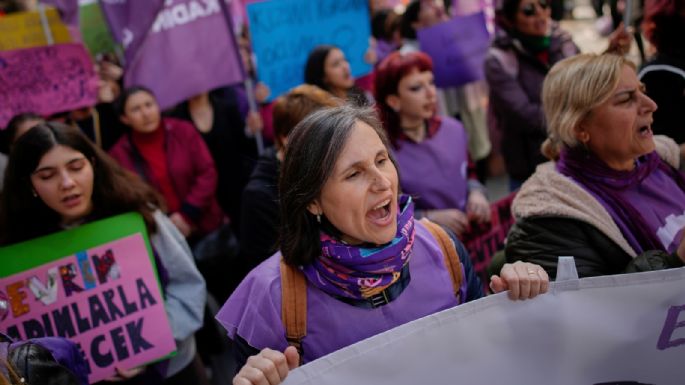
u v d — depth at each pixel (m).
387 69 2.59
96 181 1.95
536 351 1.21
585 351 1.23
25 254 1.86
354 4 3.69
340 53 3.25
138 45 3.12
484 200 2.71
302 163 1.16
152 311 1.96
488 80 3.28
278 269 1.29
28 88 3.00
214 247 3.20
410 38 4.70
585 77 1.60
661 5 2.03
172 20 3.17
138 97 3.04
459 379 1.17
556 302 1.20
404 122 2.65
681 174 1.83
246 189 2.39
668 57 2.04
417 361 1.13
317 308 1.23
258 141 3.45
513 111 3.17
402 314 1.26
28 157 1.79
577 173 1.66
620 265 1.60
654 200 1.70
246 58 4.24
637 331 1.23
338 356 1.08
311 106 2.29
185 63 3.22
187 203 3.18
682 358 1.26
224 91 3.73
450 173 2.66
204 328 3.16
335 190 1.13
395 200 1.18
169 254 2.04
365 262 1.18
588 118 1.62
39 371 1.33
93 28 4.26
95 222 1.94
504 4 3.20
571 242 1.59
